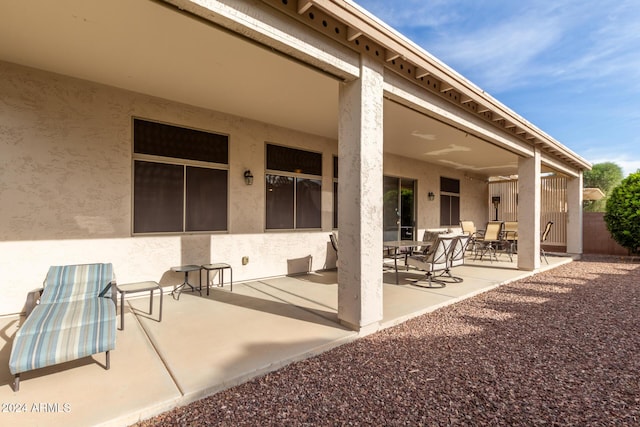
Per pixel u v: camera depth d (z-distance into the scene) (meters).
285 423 2.00
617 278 6.57
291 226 6.52
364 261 3.38
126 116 4.56
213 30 3.11
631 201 9.22
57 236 4.07
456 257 5.89
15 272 3.82
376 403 2.22
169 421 2.02
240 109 5.37
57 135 4.06
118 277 4.48
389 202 8.80
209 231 5.39
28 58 3.68
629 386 2.45
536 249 7.07
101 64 3.82
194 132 5.23
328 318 3.76
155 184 4.84
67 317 2.69
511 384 2.47
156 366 2.58
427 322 3.86
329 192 7.18
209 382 2.34
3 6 2.72
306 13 2.87
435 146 7.73
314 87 4.47
